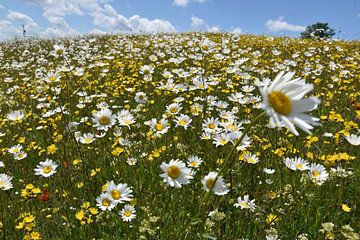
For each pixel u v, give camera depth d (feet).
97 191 1.82
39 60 5.80
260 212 1.43
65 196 1.74
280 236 1.38
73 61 5.66
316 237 1.41
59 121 2.72
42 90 3.55
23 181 1.99
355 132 2.27
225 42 5.99
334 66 4.18
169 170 1.25
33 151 2.40
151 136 2.13
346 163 1.79
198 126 2.41
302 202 1.50
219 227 1.38
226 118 2.17
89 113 3.04
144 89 3.57
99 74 4.26
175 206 1.57
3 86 4.59
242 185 1.68
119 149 2.00
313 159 1.86
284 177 1.78
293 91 0.72
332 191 1.68
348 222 1.53
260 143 2.02
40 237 1.47
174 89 2.86
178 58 4.30
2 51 8.36
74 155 2.21
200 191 1.63
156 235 1.38
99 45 7.49
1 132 2.83
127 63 4.83
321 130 2.44
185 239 1.29
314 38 7.64
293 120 0.69
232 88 3.21
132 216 1.45
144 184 1.84
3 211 1.68
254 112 2.59
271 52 5.54
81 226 1.53
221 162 1.69
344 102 3.08
